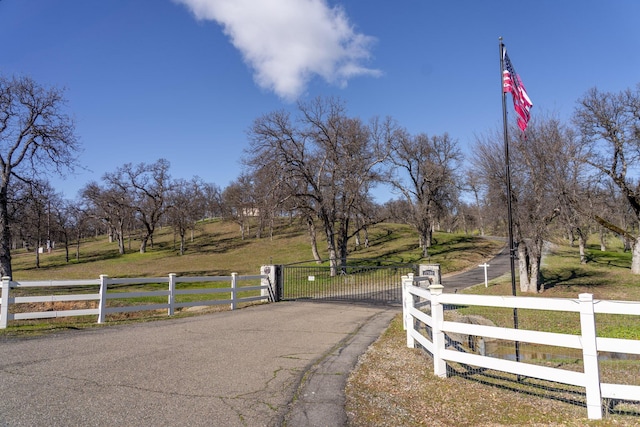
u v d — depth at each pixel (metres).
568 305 5.48
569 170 20.11
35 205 29.89
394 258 42.88
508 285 24.86
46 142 27.55
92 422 4.57
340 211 33.31
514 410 5.49
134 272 42.25
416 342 8.87
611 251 49.06
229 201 63.56
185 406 5.16
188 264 47.34
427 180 47.22
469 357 6.36
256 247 56.56
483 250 49.03
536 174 20.14
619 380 6.93
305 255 48.56
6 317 10.63
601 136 26.05
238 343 9.01
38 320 14.16
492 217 23.23
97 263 52.38
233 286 15.44
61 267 50.19
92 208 65.44
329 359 7.70
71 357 7.54
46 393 5.50
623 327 13.63
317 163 32.16
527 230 21.14
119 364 7.07
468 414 5.32
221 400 5.42
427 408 5.46
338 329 10.98
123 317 15.49
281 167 29.53
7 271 26.59
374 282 26.67
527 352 11.02
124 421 4.63
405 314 10.55
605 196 26.61
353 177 31.98
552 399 5.97
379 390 6.05
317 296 20.78
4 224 26.80
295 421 4.83
